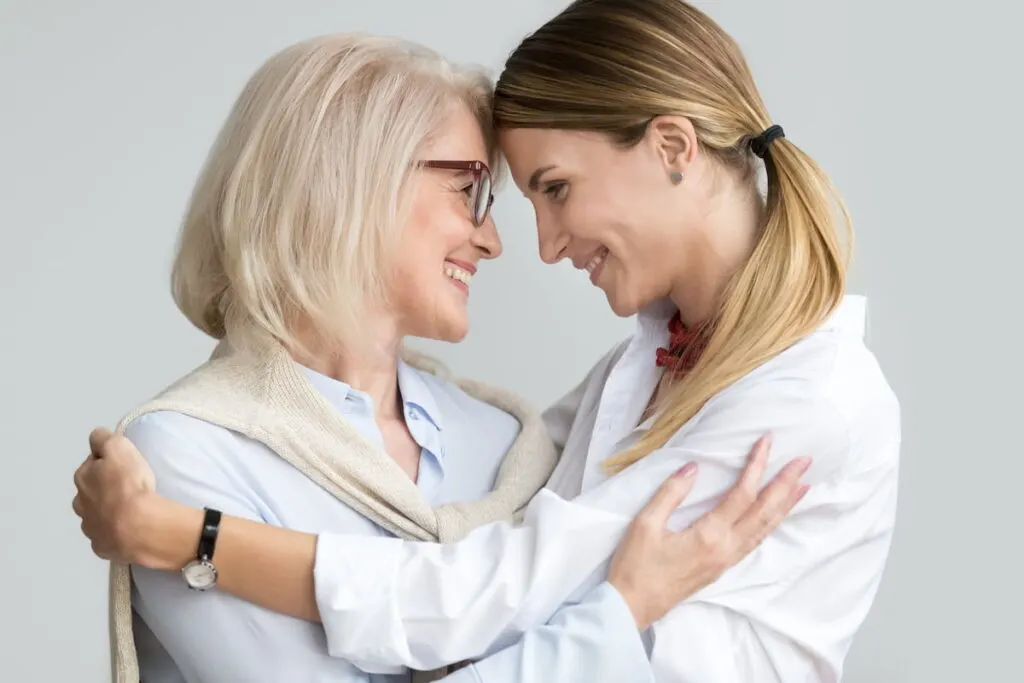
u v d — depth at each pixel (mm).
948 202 2223
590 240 1685
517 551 1471
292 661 1459
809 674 1613
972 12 2191
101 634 2426
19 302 2342
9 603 2391
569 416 2016
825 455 1547
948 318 2238
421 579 1437
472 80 1729
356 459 1604
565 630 1428
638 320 1837
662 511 1479
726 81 1662
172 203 2336
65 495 2381
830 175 2242
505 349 2248
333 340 1644
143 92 2320
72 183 2330
